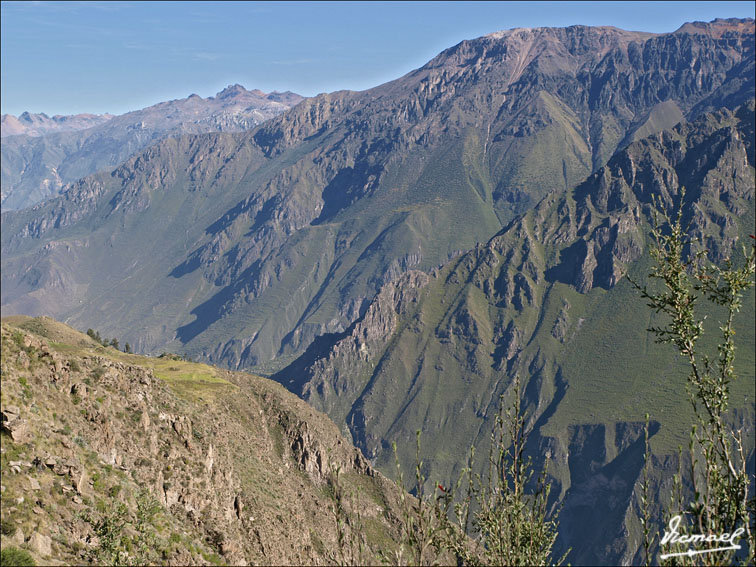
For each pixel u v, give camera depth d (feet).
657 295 68.49
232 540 258.16
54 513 173.88
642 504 60.13
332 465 73.97
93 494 197.26
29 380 214.07
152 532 207.92
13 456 178.29
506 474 69.82
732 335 64.54
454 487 69.62
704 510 58.23
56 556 162.09
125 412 264.52
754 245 65.16
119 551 177.58
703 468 59.67
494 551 67.46
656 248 69.05
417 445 69.05
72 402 228.63
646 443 61.16
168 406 309.83
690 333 66.23
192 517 256.73
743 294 64.95
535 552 67.97
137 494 219.82
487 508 68.95
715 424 61.46
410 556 66.18
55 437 199.31
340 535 69.36
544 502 70.03
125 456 242.37
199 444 300.61
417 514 67.36
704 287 67.05
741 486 58.13
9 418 184.34
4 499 163.63
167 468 261.65
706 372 64.64
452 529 67.67
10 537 155.63
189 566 213.87
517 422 71.20
